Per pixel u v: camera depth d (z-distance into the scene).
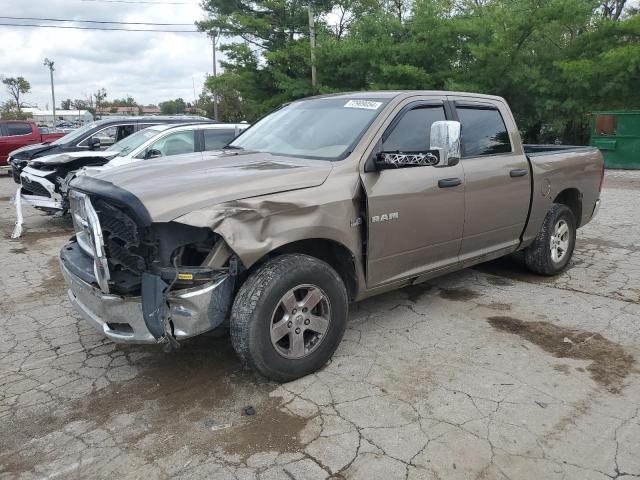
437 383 3.50
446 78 19.73
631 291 5.25
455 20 19.64
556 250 5.70
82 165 8.73
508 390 3.40
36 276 6.23
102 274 3.18
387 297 5.14
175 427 3.07
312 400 3.31
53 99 57.59
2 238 8.35
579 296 5.12
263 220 3.19
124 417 3.19
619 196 11.06
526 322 4.50
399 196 3.89
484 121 4.86
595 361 3.79
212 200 3.09
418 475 2.63
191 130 8.63
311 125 4.33
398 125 4.09
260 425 3.07
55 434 3.04
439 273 4.53
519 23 17.81
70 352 4.10
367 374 3.62
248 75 25.50
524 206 5.13
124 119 11.30
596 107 17.95
